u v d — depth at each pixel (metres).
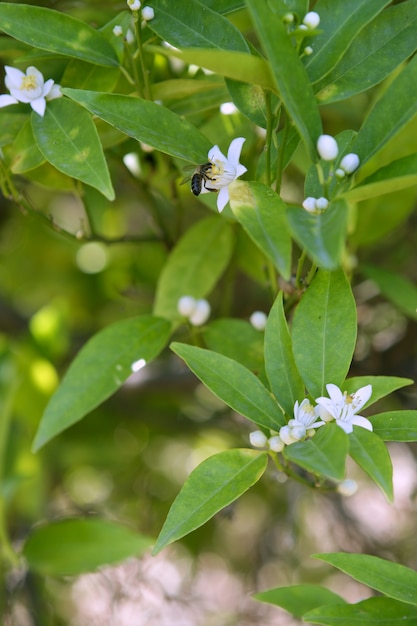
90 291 1.32
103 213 1.11
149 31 0.79
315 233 0.65
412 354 1.09
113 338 0.82
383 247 1.17
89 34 0.77
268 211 0.69
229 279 0.98
